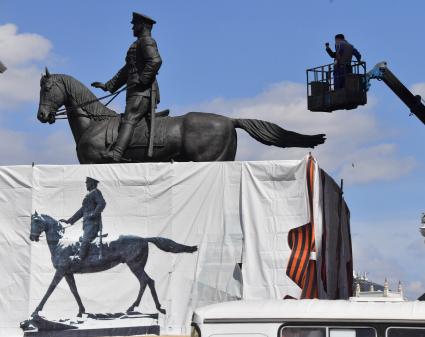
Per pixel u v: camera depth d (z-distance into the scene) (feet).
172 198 80.94
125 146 84.12
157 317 79.92
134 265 80.59
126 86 85.35
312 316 54.60
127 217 81.15
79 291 80.59
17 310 80.79
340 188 91.15
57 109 86.94
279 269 78.48
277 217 79.15
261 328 55.16
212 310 56.18
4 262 81.56
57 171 81.82
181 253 80.43
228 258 79.77
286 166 79.46
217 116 84.79
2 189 82.23
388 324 53.52
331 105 96.17
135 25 86.28
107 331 80.02
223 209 80.43
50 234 81.30
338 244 88.84
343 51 95.61
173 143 84.23
